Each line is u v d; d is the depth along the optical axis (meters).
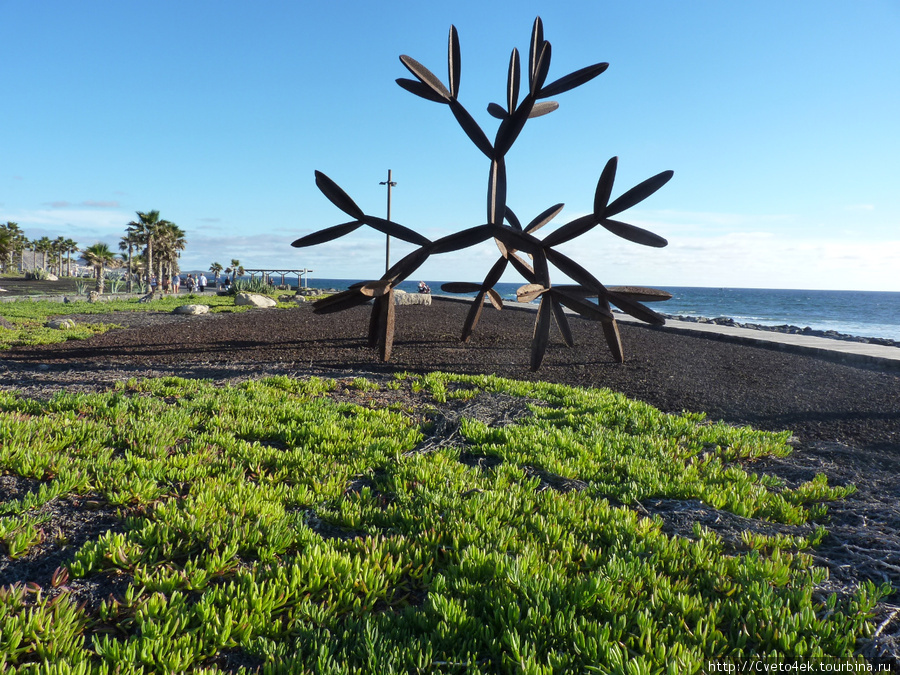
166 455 4.31
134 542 2.96
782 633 2.30
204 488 3.66
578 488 4.12
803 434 6.00
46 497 3.40
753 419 6.60
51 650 2.15
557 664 2.14
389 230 4.64
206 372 8.49
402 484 3.98
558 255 4.46
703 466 4.68
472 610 2.50
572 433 5.41
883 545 3.27
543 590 2.60
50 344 11.60
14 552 2.87
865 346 11.82
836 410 6.99
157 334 13.61
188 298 32.47
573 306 4.44
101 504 3.46
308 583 2.66
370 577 2.72
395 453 4.73
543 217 5.54
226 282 45.38
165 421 5.13
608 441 5.23
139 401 5.77
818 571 2.86
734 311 62.12
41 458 3.83
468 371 9.22
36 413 5.36
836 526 3.61
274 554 2.94
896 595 2.76
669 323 17.36
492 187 4.68
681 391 7.98
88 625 2.38
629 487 4.10
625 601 2.54
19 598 2.45
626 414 6.31
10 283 64.25
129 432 4.70
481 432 5.35
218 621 2.33
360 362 9.86
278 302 29.28
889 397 7.68
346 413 6.20
